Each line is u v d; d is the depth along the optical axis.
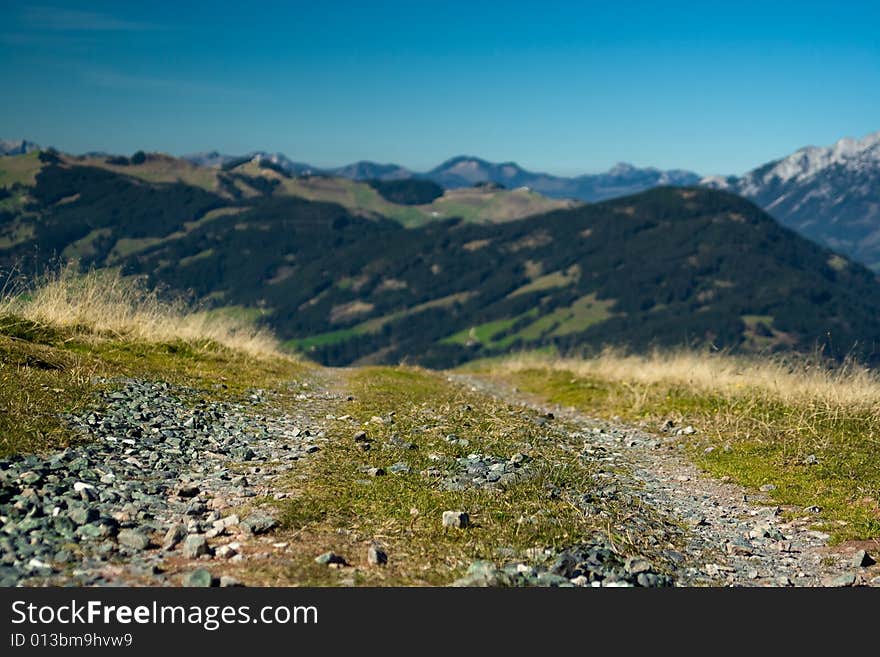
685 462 14.23
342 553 7.21
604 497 10.60
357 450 12.10
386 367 31.92
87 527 7.08
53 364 14.98
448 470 11.13
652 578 7.32
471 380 30.09
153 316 22.28
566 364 32.41
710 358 24.00
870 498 10.86
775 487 12.01
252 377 20.30
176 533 7.16
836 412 16.39
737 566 8.31
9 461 8.91
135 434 11.35
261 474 10.05
